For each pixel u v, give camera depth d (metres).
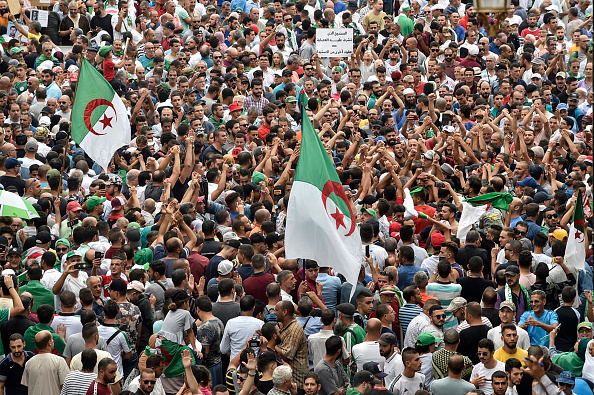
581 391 22.41
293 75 49.41
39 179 34.59
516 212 32.34
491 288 25.12
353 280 24.16
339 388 21.89
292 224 24.33
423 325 23.84
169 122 41.03
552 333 24.78
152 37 51.88
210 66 50.38
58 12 57.12
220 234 29.28
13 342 21.97
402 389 21.77
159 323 23.70
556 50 54.94
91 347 22.38
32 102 45.53
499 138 41.78
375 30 56.28
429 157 36.97
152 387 21.17
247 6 61.53
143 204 32.84
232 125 39.97
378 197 34.22
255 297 25.69
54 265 27.28
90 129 32.56
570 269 27.62
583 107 47.28
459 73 50.94
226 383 22.69
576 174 36.78
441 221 29.72
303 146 24.39
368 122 44.22
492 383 21.19
